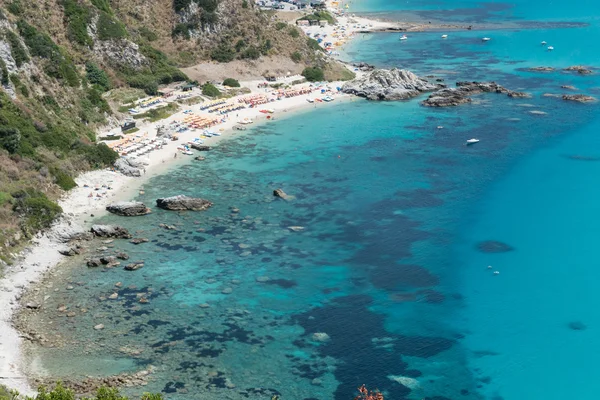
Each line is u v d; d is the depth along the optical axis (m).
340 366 68.19
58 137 113.25
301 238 94.75
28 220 89.94
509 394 65.94
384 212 103.69
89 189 107.38
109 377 64.38
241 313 76.50
